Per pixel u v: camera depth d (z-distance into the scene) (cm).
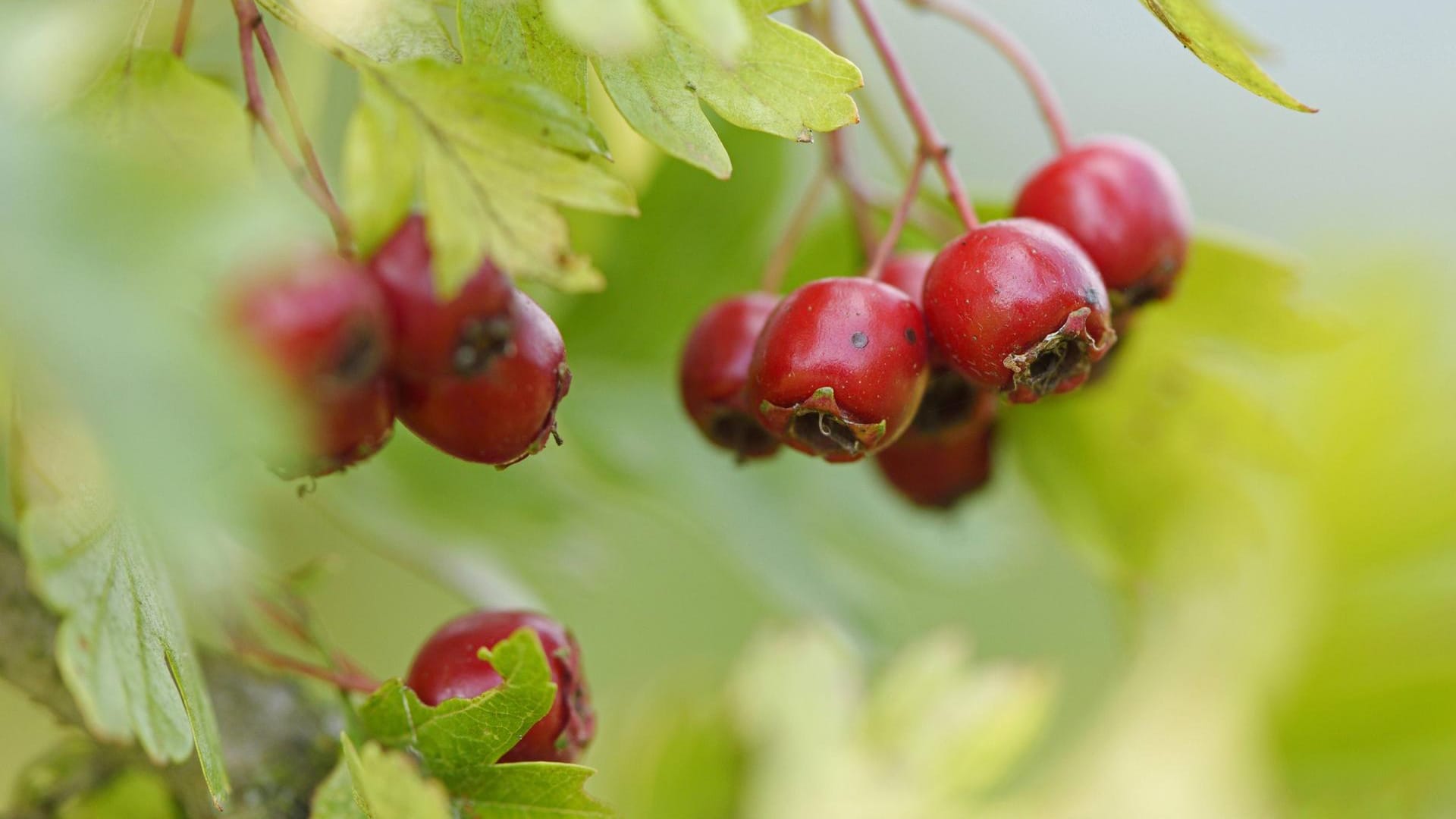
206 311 28
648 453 37
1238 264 35
